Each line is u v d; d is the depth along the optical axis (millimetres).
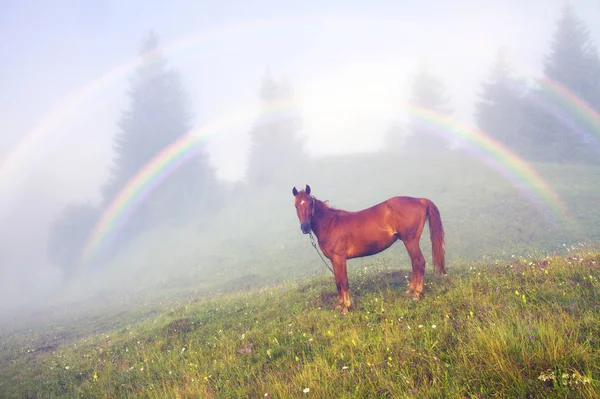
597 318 4895
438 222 8320
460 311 6445
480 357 4441
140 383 7098
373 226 8344
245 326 9172
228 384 5750
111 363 9016
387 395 4367
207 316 11219
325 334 6898
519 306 6133
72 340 15812
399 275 10633
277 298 11312
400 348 5363
